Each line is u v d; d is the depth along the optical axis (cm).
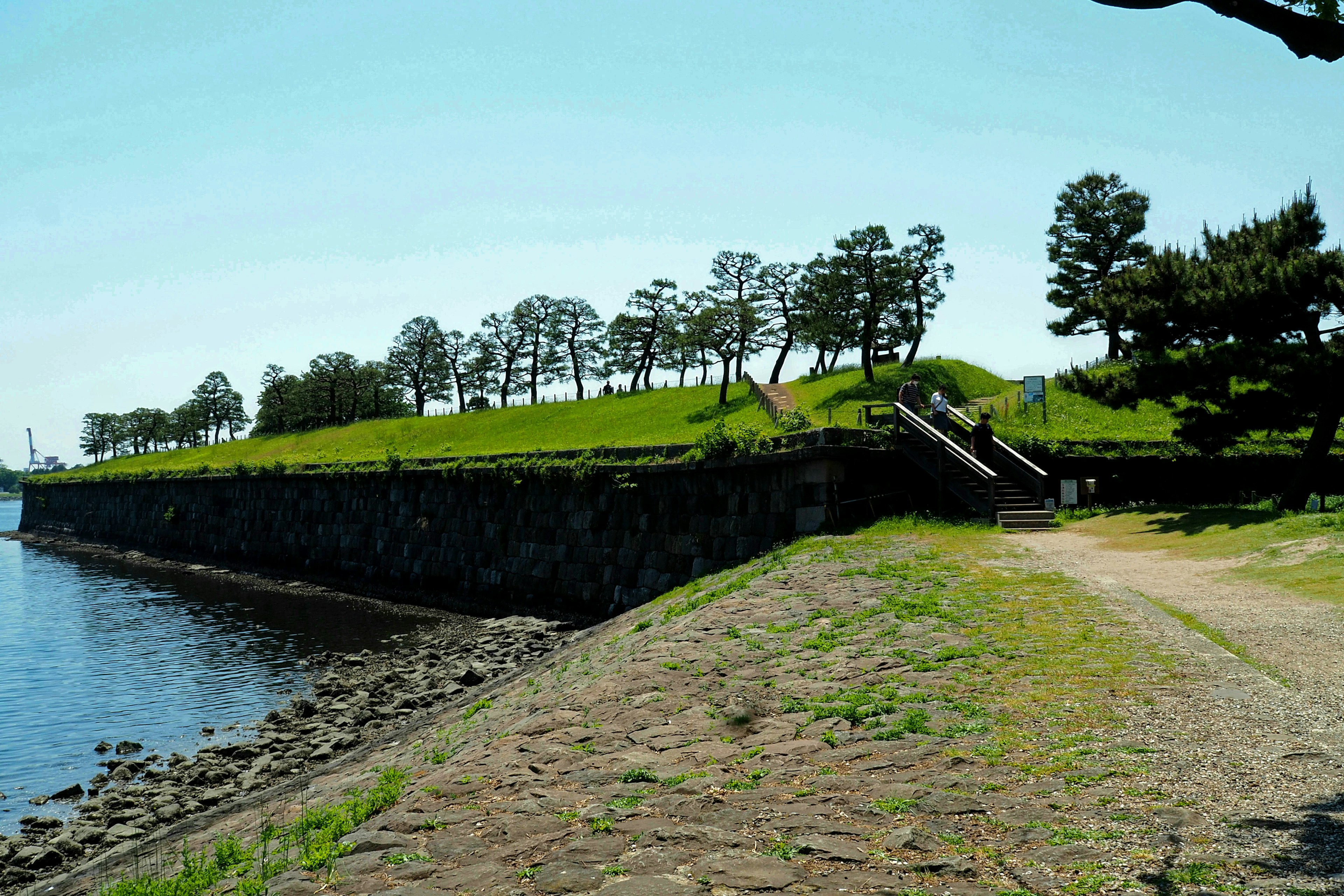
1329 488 2669
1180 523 2038
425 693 2062
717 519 2628
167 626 3356
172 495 6556
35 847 1288
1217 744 658
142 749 1861
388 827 657
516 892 519
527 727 902
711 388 6047
